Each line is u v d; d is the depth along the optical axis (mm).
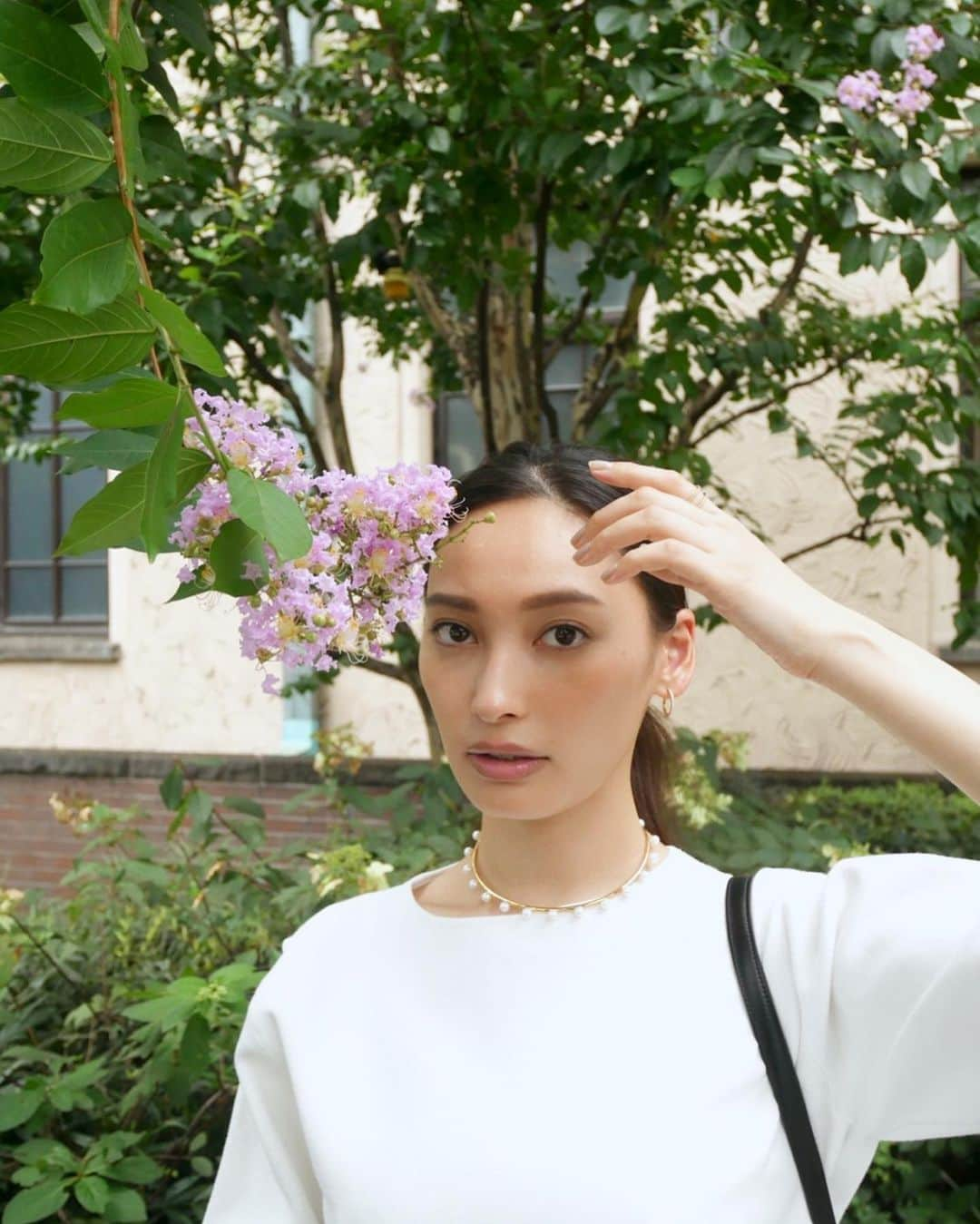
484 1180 816
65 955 2156
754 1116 832
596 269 2631
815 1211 820
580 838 924
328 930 993
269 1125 959
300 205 2553
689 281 2996
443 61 2574
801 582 776
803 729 4367
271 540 659
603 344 3645
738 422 4383
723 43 2164
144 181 992
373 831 2396
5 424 3729
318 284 3176
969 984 778
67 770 5160
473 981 900
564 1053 855
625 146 2248
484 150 2615
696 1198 797
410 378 4816
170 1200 1760
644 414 2645
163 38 2145
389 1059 891
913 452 2850
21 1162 1720
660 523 785
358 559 812
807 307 3133
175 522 777
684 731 2492
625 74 2184
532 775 860
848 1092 835
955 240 2137
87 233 655
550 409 3035
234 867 2348
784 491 4355
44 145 662
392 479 812
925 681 737
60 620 5461
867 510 2797
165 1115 1889
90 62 687
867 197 2031
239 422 774
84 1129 1864
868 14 2191
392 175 2576
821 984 835
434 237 2521
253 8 3090
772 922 891
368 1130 868
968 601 2934
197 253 2332
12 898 2082
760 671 4402
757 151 2025
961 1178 2154
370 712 4738
